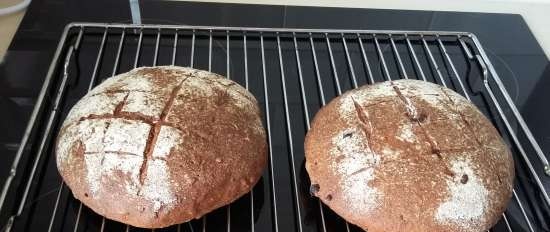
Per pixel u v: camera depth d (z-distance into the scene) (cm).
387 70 39
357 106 30
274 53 39
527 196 31
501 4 48
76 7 41
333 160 28
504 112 36
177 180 26
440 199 26
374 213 26
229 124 28
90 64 37
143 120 27
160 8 42
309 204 30
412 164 27
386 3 46
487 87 38
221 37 40
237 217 29
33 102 34
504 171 28
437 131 28
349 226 29
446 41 42
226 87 31
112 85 30
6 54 37
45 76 35
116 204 26
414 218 26
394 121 28
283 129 34
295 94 36
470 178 27
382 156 27
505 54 42
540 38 44
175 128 27
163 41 39
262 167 29
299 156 32
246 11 43
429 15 45
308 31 40
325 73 38
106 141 27
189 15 42
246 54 38
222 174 27
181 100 29
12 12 41
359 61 39
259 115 32
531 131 35
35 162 30
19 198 28
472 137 28
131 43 39
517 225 29
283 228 28
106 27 39
